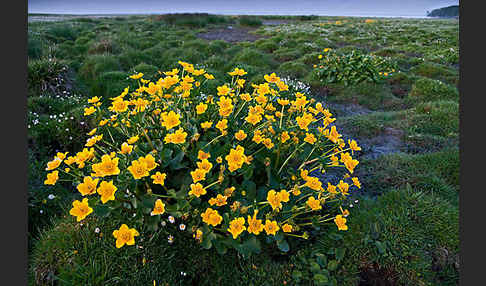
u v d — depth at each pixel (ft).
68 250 6.91
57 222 8.21
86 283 6.25
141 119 8.02
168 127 6.63
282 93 15.19
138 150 7.34
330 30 52.60
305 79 24.21
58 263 6.76
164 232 7.26
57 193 10.07
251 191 7.34
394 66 26.35
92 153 6.88
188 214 6.86
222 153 7.57
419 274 7.06
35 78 18.89
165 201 7.11
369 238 7.59
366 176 11.43
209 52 34.78
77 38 40.24
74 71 24.82
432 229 7.93
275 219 7.27
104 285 6.27
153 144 7.72
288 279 6.98
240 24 68.80
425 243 7.63
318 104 8.74
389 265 7.27
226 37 50.21
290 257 7.49
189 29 59.31
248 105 9.43
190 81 8.16
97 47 31.65
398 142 14.49
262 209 7.24
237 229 6.02
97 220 7.40
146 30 53.93
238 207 6.42
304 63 28.91
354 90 21.94
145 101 8.14
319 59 28.60
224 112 7.36
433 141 14.24
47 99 16.81
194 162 7.47
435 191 10.25
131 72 23.40
